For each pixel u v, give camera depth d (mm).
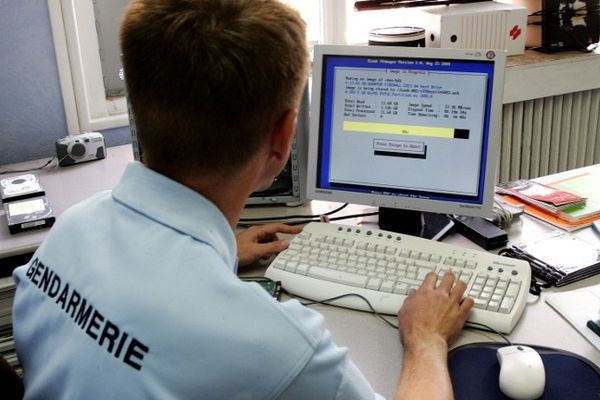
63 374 693
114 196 778
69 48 2016
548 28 2422
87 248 745
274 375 634
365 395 726
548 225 1448
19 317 796
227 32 680
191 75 677
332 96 1352
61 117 2086
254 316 654
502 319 1078
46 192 1707
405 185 1339
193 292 659
